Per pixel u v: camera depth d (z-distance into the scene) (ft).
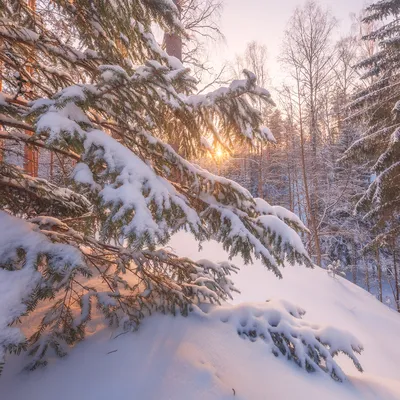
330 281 32.65
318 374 9.25
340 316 25.70
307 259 8.18
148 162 8.61
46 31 7.99
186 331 9.02
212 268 11.30
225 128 8.46
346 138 58.18
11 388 6.63
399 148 25.58
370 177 57.11
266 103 7.27
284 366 8.95
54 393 6.49
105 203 5.64
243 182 72.13
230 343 9.06
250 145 8.83
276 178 77.97
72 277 6.54
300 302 25.89
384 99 30.40
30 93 8.08
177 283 10.26
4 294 4.66
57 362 7.36
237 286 24.99
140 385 6.78
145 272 9.33
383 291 62.85
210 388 7.07
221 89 7.35
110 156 6.20
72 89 6.18
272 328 10.12
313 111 52.80
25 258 5.64
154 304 9.87
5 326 4.22
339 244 63.93
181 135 9.67
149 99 7.45
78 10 8.32
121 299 9.82
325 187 58.75
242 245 8.17
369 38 33.17
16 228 6.17
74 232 7.79
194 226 7.08
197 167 9.31
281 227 8.46
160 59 9.30
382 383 10.18
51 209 8.88
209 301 11.61
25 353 7.44
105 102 7.42
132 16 8.50
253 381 7.76
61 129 5.60
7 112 6.76
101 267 12.73
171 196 7.22
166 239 6.53
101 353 7.69
